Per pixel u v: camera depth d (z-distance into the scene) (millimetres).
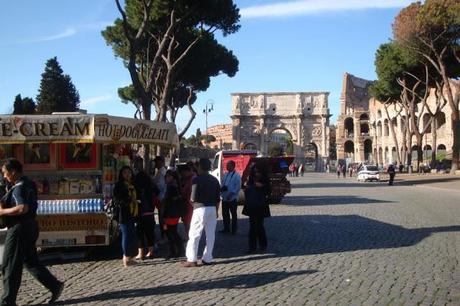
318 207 23266
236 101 106688
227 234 15180
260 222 11953
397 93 60688
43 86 62219
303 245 12688
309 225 16609
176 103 44531
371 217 18719
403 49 50250
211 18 26234
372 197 29578
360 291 8117
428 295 7824
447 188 37469
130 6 26359
